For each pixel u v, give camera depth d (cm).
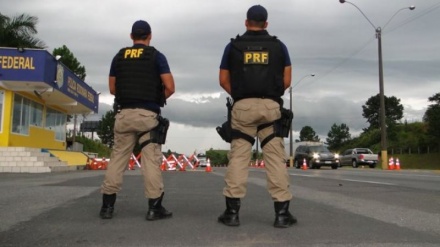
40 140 2080
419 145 5422
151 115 477
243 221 483
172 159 2358
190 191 808
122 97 482
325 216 523
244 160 457
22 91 1794
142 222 471
